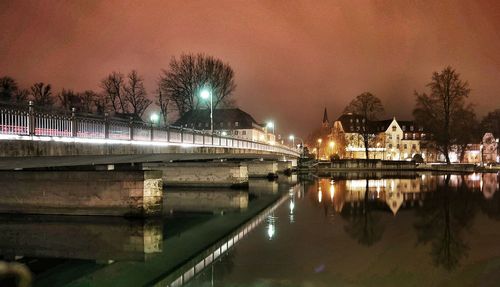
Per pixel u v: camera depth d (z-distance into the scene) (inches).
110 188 1154.7
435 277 641.0
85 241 918.4
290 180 2891.2
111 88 3331.7
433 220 1179.9
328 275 645.9
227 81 3321.9
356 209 1409.9
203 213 1328.7
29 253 818.2
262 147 2620.6
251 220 1186.0
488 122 4918.8
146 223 1105.4
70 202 1165.7
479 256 763.4
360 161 4633.4
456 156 5354.3
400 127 6343.5
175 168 2107.5
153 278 655.1
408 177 3230.8
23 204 1183.6
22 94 3213.6
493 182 2625.5
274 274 652.7
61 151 795.4
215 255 777.6
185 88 3225.9
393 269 681.0
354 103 4699.8
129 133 1044.5
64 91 3543.3
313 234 972.6
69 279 660.1
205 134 1583.4
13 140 686.5
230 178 2062.0
